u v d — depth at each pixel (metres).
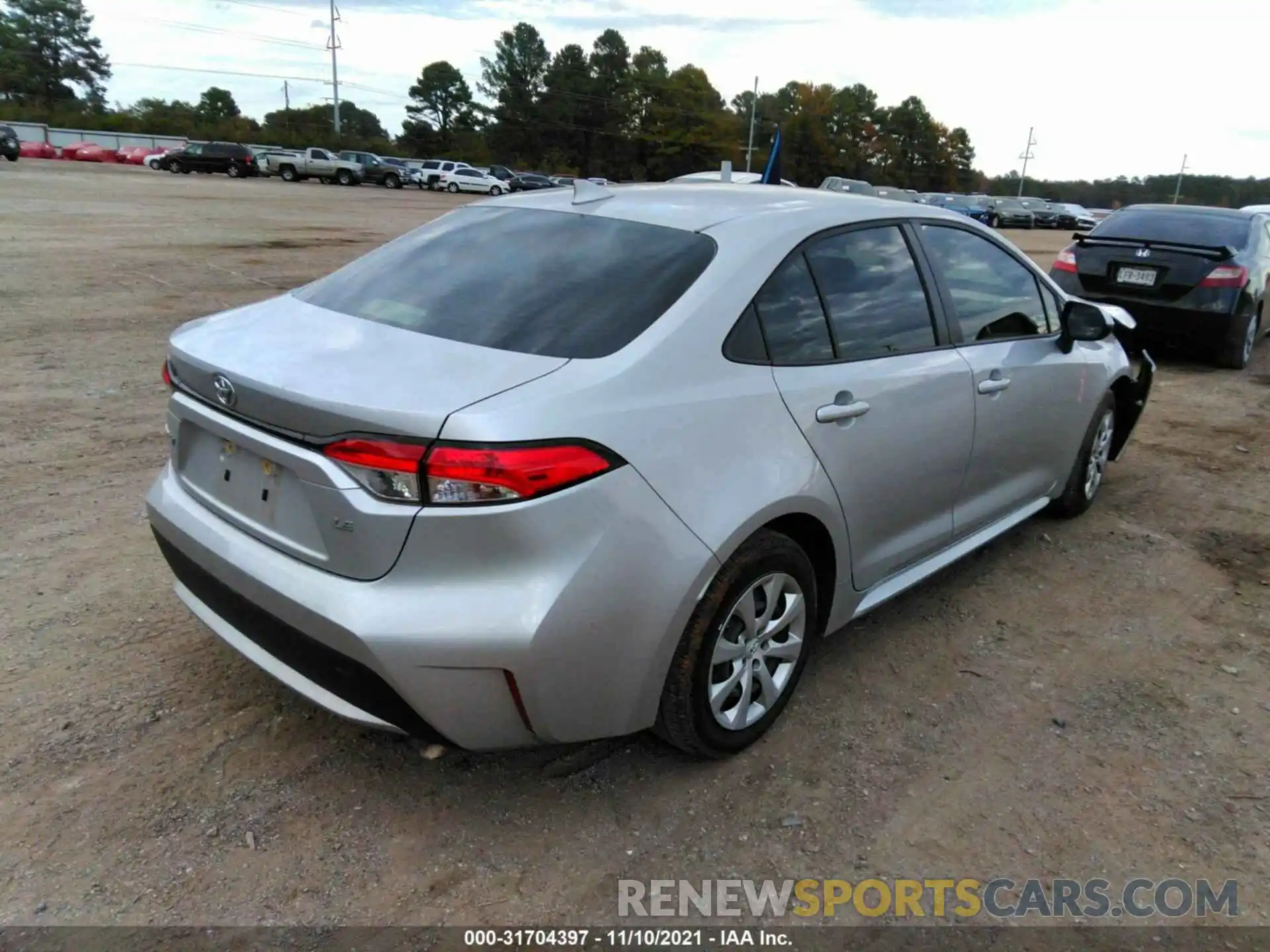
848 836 2.66
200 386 2.64
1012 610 4.04
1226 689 3.49
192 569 2.76
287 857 2.49
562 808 2.72
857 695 3.35
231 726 2.99
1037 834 2.70
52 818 2.57
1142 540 4.84
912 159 110.31
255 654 2.65
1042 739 3.14
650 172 101.62
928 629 3.84
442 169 52.56
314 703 2.50
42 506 4.56
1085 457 4.82
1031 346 4.09
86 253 13.51
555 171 97.25
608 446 2.33
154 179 38.00
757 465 2.67
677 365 2.56
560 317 2.64
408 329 2.68
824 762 2.97
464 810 2.70
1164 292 8.95
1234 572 4.52
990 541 4.12
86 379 6.90
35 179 32.03
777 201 3.27
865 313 3.21
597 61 102.62
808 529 3.00
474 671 2.28
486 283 2.88
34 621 3.53
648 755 2.97
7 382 6.69
